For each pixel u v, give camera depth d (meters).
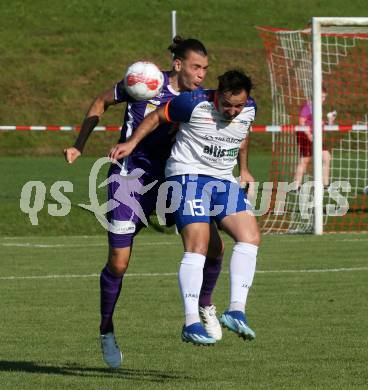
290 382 22.38
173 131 23.95
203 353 26.08
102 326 24.14
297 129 64.38
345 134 104.06
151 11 136.25
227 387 21.83
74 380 22.83
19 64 118.38
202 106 22.72
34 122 109.62
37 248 51.00
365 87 108.25
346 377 22.91
